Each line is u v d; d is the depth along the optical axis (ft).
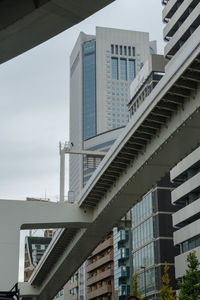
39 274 252.21
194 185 247.09
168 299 197.26
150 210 305.12
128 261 345.51
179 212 261.44
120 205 150.00
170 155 119.75
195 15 261.44
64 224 158.71
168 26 300.61
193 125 105.60
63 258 206.59
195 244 245.24
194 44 90.48
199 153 244.22
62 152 164.55
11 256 145.48
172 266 284.82
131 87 392.27
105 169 136.67
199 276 163.02
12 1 60.75
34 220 152.66
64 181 164.55
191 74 96.84
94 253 407.23
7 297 71.77
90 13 58.95
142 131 116.26
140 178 132.36
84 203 157.79
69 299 471.21
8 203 151.74
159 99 104.06
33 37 63.67
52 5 57.11
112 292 361.71
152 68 350.02
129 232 351.46
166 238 290.97
